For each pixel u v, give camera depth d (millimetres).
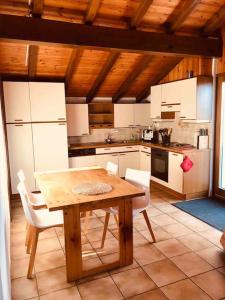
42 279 2441
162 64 5000
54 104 4770
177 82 4695
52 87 4715
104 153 5535
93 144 5672
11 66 4332
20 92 4520
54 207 2162
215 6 3592
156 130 5891
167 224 3551
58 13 3305
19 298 2195
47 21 3072
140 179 3145
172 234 3258
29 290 2293
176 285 2314
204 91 4316
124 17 3584
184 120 4742
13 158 4621
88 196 2416
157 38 3656
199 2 3332
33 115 4656
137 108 5980
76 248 2377
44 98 4691
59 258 2785
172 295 2191
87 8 3248
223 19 3777
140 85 5746
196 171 4523
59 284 2365
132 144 5785
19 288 2320
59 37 3150
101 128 5770
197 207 4152
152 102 5547
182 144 5082
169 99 4961
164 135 5430
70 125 5383
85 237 3223
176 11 3623
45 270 2574
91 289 2291
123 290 2268
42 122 4734
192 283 2336
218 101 4355
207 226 3477
